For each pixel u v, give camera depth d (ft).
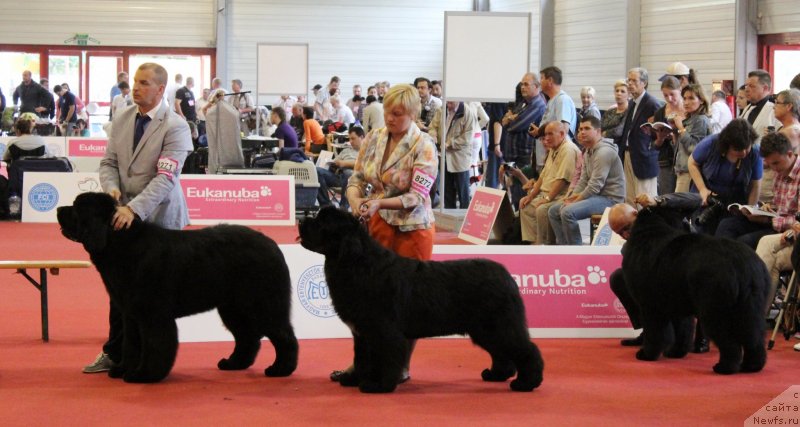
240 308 18.52
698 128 30.50
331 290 16.98
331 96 76.23
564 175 33.53
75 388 17.72
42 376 18.81
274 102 89.66
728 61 59.72
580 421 15.78
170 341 17.88
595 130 31.48
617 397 17.58
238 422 15.43
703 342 22.21
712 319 19.66
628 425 15.58
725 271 19.44
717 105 34.19
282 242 41.93
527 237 35.37
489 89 41.55
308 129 65.10
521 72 41.42
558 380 19.04
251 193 49.14
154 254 17.33
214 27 93.09
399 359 17.13
